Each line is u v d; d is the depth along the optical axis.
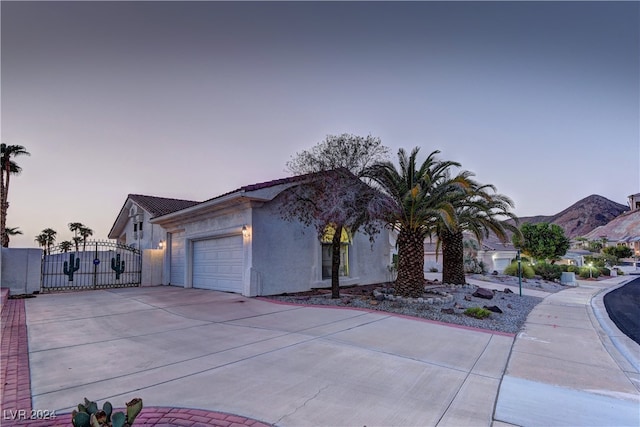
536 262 29.80
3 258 14.84
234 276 14.41
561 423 3.90
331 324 8.66
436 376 5.27
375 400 4.36
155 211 21.70
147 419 3.80
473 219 15.95
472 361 6.07
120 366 5.58
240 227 13.82
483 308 10.82
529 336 8.16
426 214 11.81
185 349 6.53
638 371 5.86
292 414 3.95
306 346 6.73
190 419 3.81
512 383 5.09
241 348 6.59
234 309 10.76
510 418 3.98
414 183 12.43
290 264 14.49
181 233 18.70
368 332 7.89
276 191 13.70
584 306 13.44
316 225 12.84
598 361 6.34
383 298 12.31
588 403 4.47
